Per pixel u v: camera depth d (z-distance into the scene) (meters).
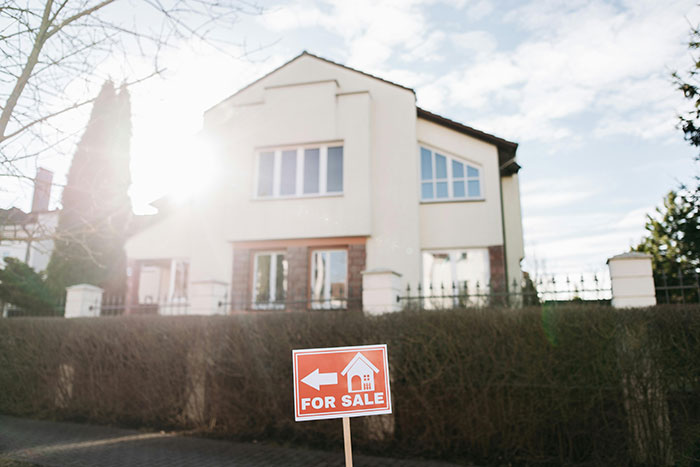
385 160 12.41
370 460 6.12
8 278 11.45
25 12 4.57
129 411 8.05
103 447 6.76
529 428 5.80
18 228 5.31
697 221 8.20
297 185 12.57
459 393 6.12
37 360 8.77
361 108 12.41
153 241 14.02
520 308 6.09
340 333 6.71
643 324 5.49
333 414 3.56
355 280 11.89
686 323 5.32
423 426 6.36
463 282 12.05
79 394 8.46
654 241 12.12
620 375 5.54
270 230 12.33
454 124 12.65
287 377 6.96
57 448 6.68
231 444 6.94
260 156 13.03
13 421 8.44
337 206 12.08
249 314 7.41
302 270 12.18
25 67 4.59
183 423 7.70
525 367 5.84
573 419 5.68
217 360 7.50
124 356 8.24
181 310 13.47
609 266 6.33
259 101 13.22
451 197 12.59
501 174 14.26
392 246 11.92
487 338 6.05
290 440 7.02
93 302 9.87
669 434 5.31
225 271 12.85
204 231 13.23
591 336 5.66
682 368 5.31
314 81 12.73
